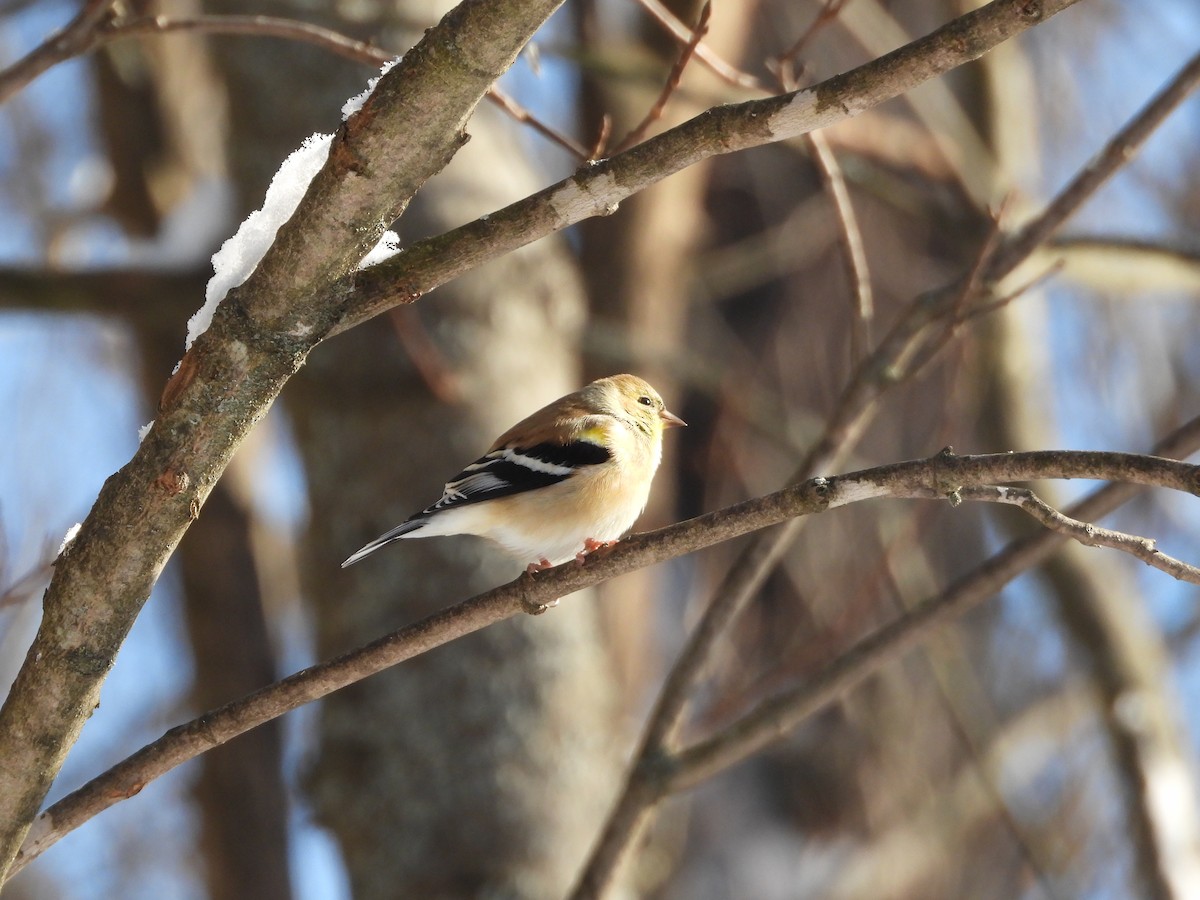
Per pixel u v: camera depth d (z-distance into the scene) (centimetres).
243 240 529
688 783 816
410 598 1108
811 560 1852
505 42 445
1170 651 1806
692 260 1834
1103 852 1814
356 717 1101
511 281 1220
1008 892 1861
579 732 1105
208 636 1551
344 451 1151
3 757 537
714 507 1994
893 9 1984
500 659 1102
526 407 1180
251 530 1588
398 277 511
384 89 457
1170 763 1114
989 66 1407
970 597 805
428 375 1117
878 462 2002
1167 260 1247
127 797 595
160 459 507
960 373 987
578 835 1080
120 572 516
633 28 1648
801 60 1994
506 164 1240
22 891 1850
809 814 2056
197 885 1898
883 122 1413
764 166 2238
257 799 1550
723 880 2002
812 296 2130
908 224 2077
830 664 813
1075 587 1187
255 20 747
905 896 1895
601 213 512
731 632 1920
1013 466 500
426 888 1048
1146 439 1867
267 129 1195
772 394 2128
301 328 503
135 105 1541
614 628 1598
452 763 1073
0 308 1257
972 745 1559
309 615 1187
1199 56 825
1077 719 1912
